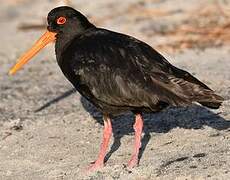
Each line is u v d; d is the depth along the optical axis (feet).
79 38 41.37
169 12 80.74
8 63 71.77
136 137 40.40
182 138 43.32
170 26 76.23
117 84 38.75
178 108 48.62
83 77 39.86
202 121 45.93
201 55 65.62
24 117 51.11
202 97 37.47
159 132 44.93
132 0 88.28
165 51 68.39
